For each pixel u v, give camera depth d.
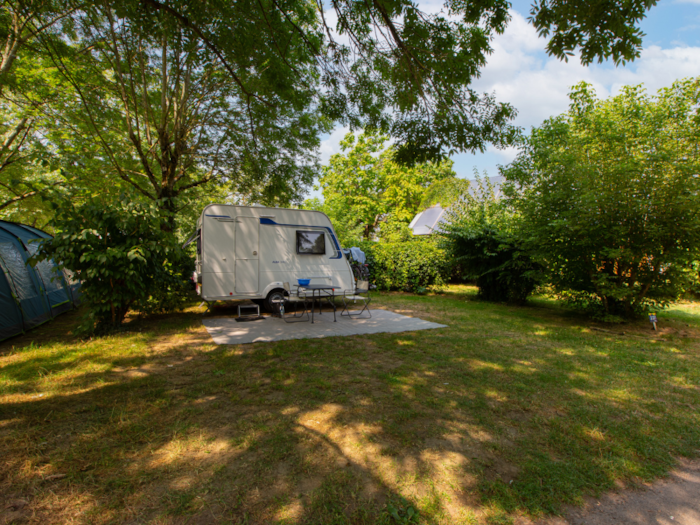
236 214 8.16
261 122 10.15
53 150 9.78
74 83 8.11
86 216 5.76
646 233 6.84
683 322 8.03
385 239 14.15
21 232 7.66
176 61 8.45
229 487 2.23
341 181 23.45
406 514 2.04
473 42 4.57
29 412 3.19
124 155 10.52
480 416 3.27
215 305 9.77
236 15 5.39
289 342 5.77
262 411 3.29
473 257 10.80
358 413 3.27
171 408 3.33
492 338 6.21
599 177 7.10
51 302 7.73
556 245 7.72
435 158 5.76
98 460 2.48
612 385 4.10
